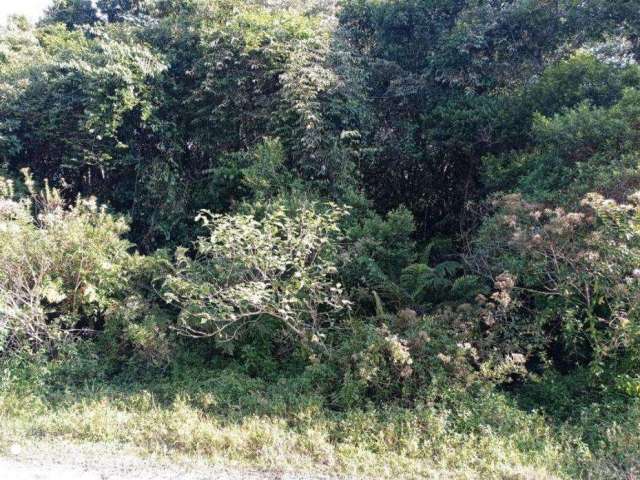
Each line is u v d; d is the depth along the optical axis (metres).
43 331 6.96
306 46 9.58
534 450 4.66
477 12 10.13
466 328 5.95
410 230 7.87
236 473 4.23
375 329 6.04
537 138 8.09
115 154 9.86
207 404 5.73
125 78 8.96
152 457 4.45
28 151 10.09
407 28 11.06
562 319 5.73
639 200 5.21
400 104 10.55
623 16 9.48
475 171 10.22
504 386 6.01
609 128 6.86
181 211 9.67
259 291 5.94
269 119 9.48
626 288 5.19
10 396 5.88
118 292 7.45
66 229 7.23
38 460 4.29
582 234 5.55
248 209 8.00
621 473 4.24
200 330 6.95
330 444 4.89
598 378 5.54
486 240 6.59
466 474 4.27
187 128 10.13
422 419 5.10
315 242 6.66
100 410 5.46
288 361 6.81
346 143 9.52
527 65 10.07
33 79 10.12
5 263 6.69
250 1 11.30
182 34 10.41
